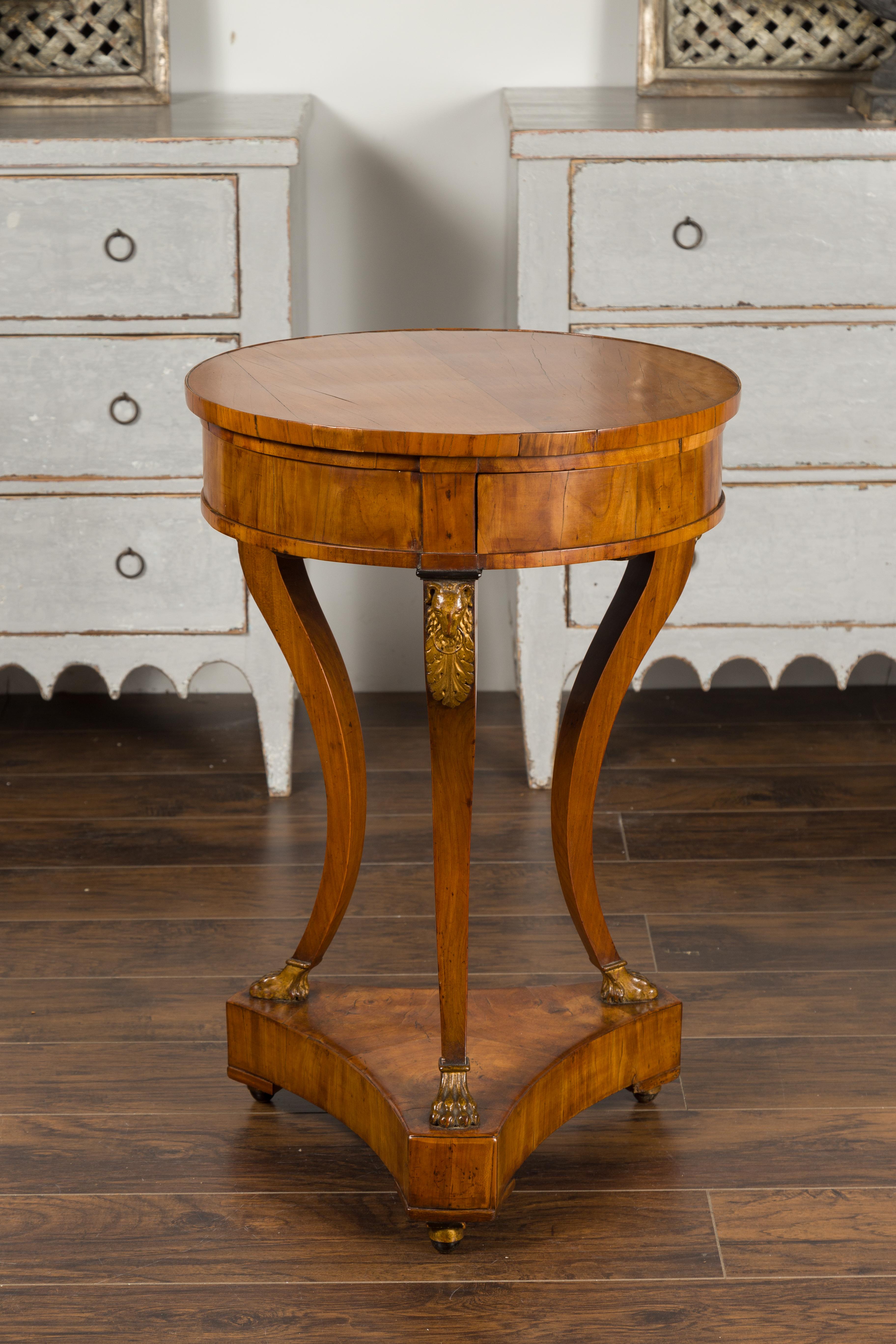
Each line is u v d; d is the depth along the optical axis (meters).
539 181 2.27
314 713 1.55
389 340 1.65
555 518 1.28
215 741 2.75
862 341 2.36
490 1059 1.55
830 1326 1.35
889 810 2.44
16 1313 1.37
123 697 2.96
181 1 2.70
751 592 2.48
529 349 1.60
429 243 2.81
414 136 2.76
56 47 2.60
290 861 2.27
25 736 2.76
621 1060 1.63
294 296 2.36
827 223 2.30
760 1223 1.49
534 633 2.45
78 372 2.34
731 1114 1.66
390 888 2.18
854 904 2.13
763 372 2.37
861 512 2.44
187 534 2.42
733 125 2.29
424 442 1.23
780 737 2.75
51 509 2.41
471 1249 1.45
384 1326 1.35
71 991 1.90
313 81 2.74
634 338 2.36
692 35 2.68
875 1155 1.59
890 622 2.50
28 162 2.24
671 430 1.29
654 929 2.06
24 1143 1.60
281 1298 1.39
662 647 2.51
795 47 2.68
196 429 2.37
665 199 2.29
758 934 2.04
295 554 1.33
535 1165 1.58
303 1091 1.62
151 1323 1.35
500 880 2.20
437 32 2.71
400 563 1.29
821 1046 1.79
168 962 1.97
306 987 1.67
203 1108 1.67
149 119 2.44
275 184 2.26
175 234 2.28
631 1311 1.37
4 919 2.09
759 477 2.42
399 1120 1.45
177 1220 1.49
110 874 2.22
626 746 2.71
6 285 2.30
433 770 1.36
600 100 2.62
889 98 2.32
